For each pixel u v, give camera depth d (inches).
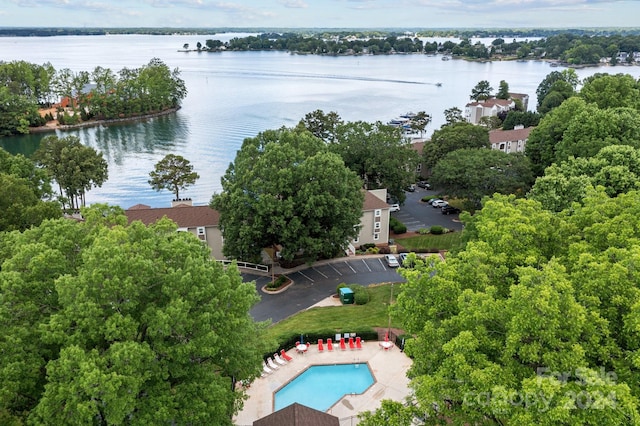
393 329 1508.4
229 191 2036.2
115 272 815.1
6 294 816.3
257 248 1998.0
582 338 747.4
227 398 918.4
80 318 787.4
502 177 2591.0
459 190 2714.1
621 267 767.1
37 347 807.1
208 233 2210.9
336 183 1998.0
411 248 2409.0
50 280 885.2
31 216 1540.4
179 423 815.1
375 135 2807.6
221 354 968.3
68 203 2910.9
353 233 2086.6
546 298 685.9
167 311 808.9
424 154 3346.5
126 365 745.0
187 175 3117.6
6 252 1068.5
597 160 1891.0
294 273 2098.9
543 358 687.7
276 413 1011.9
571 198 1690.5
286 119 6058.1
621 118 2364.7
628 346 732.7
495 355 787.4
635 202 1061.1
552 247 1020.5
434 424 839.1
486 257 916.6
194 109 7047.2
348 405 1192.2
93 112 6269.7
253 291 1043.3
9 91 5816.9
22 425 789.2
